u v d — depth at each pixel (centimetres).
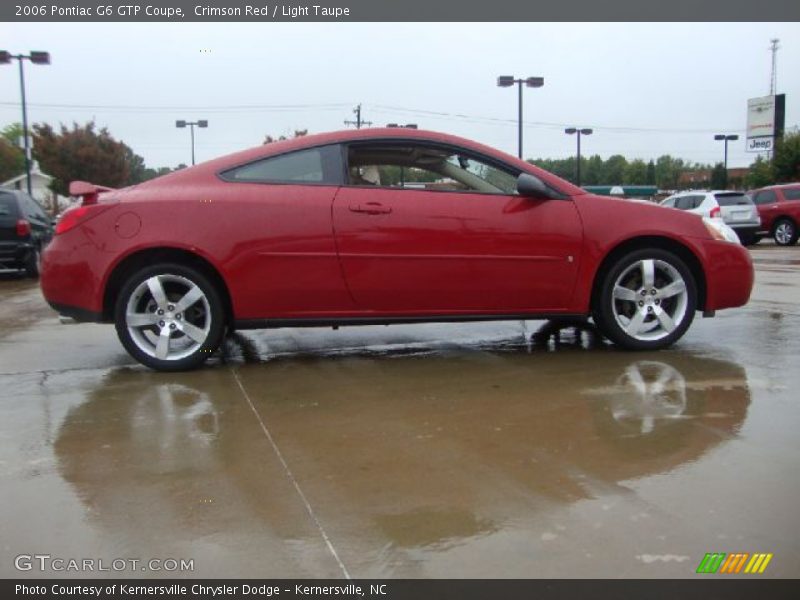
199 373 446
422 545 231
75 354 513
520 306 461
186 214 427
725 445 308
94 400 390
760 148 4091
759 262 1298
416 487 272
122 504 262
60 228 435
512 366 452
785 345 500
